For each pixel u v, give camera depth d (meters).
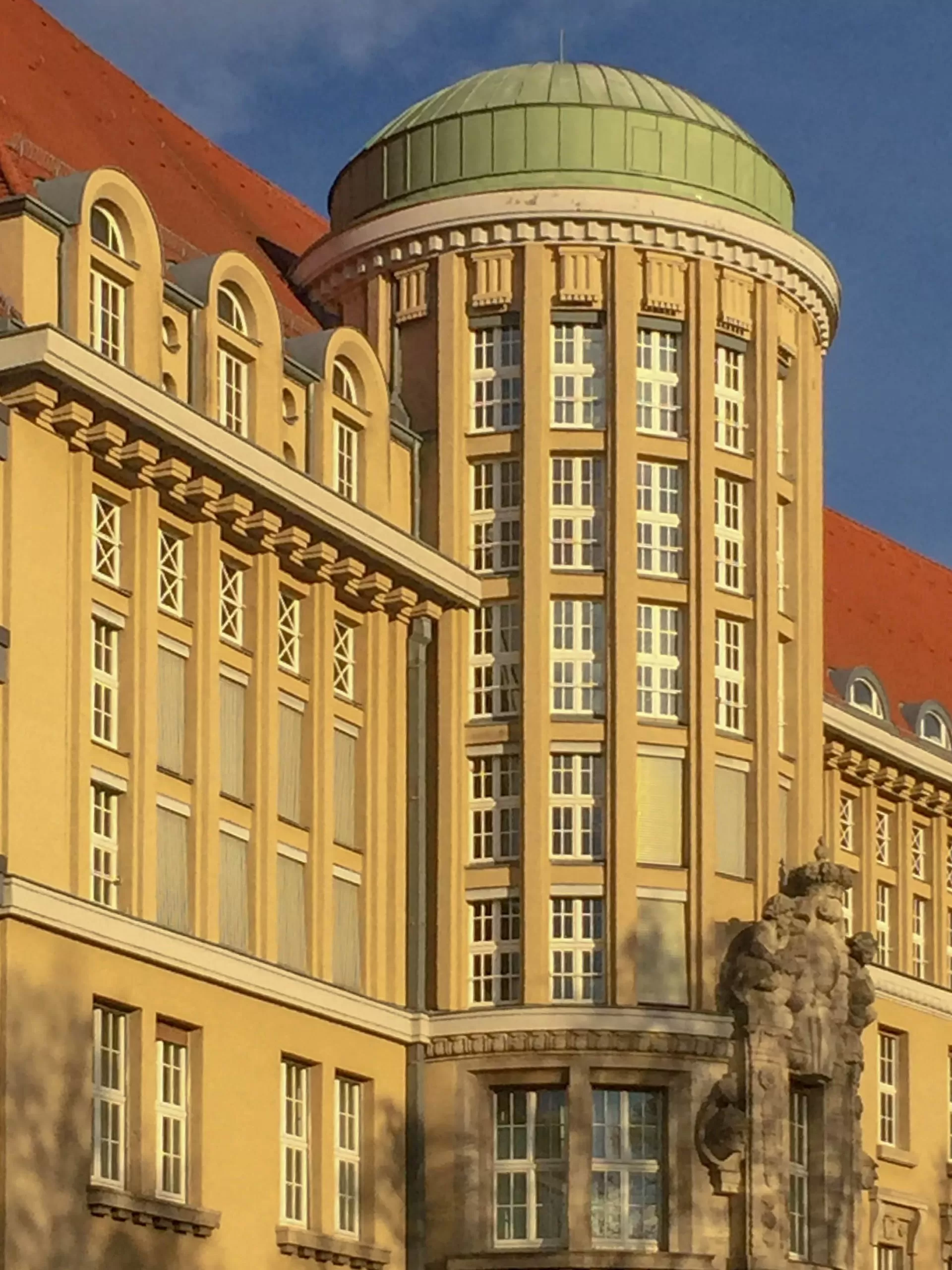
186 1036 59.09
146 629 59.03
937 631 89.25
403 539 65.50
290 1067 62.38
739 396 70.31
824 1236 68.56
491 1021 65.69
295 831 63.19
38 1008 55.03
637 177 68.62
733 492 70.00
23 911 54.66
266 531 62.06
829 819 78.06
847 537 88.88
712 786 67.75
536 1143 66.00
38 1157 54.59
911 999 79.12
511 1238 65.69
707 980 66.94
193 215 70.88
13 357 55.88
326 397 64.81
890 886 80.69
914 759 80.38
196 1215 57.97
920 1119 78.75
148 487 59.38
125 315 59.38
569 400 68.69
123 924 57.03
